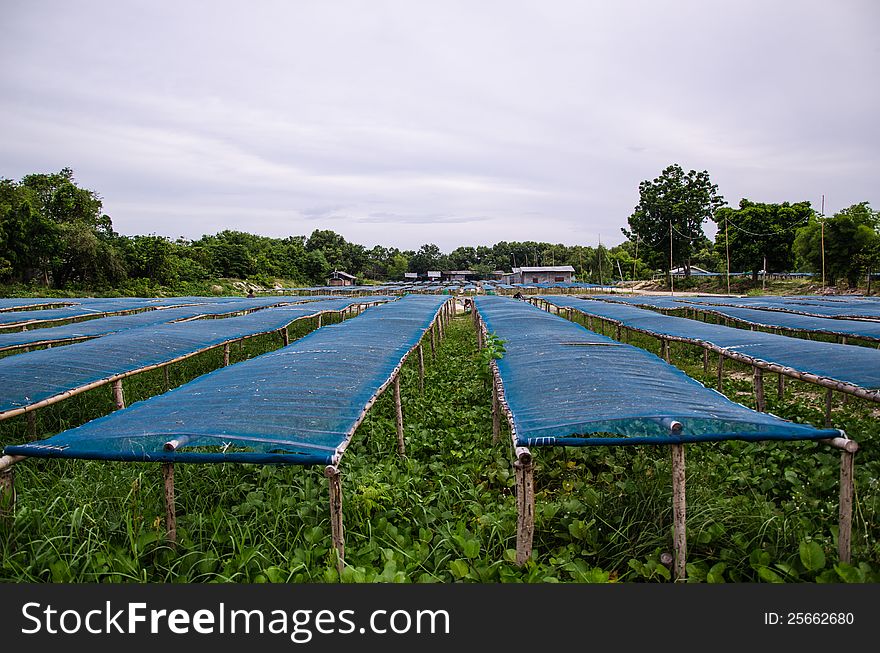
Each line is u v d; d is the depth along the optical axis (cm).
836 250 3803
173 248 5581
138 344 941
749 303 2256
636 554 475
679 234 5488
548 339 990
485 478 677
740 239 5209
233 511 543
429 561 475
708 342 970
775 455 687
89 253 4191
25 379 700
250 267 6581
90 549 449
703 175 5566
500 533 503
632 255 8781
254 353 1619
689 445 721
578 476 661
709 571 437
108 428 491
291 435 475
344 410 556
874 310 1750
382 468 673
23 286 3791
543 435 465
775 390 1109
